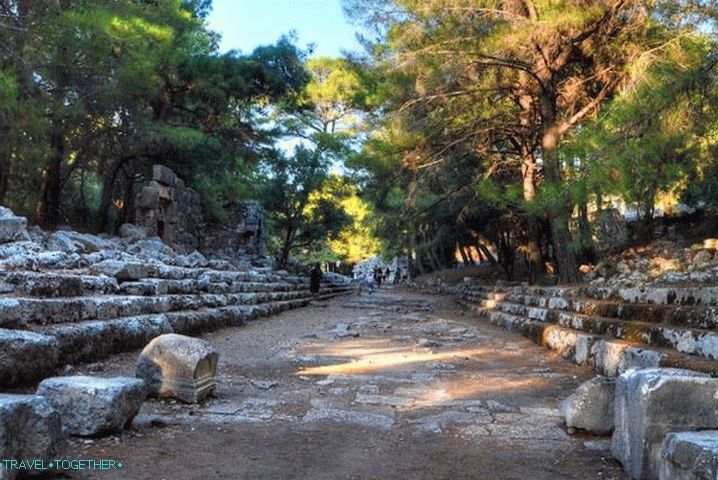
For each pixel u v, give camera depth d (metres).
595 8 12.63
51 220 18.42
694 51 10.94
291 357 9.77
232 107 23.97
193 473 4.11
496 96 17.39
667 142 8.23
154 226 19.20
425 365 9.26
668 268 13.09
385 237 24.41
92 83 16.14
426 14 14.20
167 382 6.08
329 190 29.91
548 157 14.70
